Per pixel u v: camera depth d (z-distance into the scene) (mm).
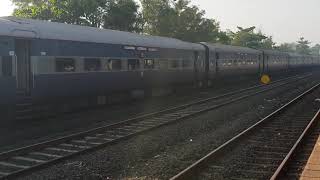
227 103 24156
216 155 11320
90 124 17219
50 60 17219
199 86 32625
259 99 26672
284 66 58812
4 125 16125
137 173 10039
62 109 18844
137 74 23266
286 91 32969
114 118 18781
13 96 15586
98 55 20094
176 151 12320
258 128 15922
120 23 43625
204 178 9609
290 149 12586
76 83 18750
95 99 21047
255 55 45812
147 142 13484
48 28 17375
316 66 95250
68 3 39906
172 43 27516
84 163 10891
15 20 16156
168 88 27906
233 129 15914
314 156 10312
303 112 20672
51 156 11758
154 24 59406
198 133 15219
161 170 10219
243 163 10938
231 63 38562
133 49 22812
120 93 22922
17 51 15898
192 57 30297
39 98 16922
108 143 13055
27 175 9852
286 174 9898
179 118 17953
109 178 9734
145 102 24672
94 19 41750
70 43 18281
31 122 17297
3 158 11367
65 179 9609
